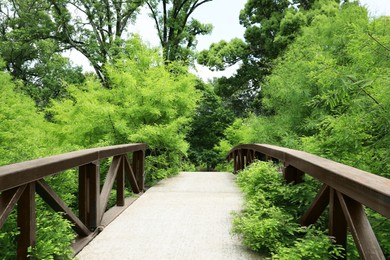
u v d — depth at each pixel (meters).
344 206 2.02
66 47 22.08
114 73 8.18
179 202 5.06
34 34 20.44
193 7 23.19
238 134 16.12
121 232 3.51
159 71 8.45
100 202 3.78
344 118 3.73
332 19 8.95
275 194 3.45
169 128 7.41
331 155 4.02
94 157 3.37
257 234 2.83
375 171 3.66
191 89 9.03
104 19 21.64
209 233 3.47
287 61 9.91
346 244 2.32
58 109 8.58
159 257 2.81
